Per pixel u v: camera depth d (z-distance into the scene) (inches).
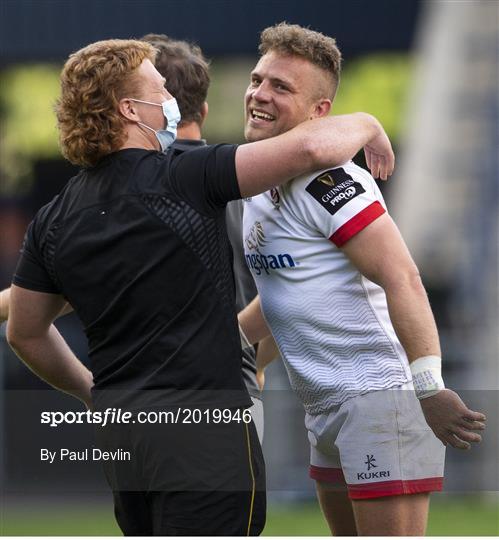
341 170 453.1
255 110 474.3
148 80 453.4
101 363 449.4
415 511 465.1
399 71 1585.9
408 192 1615.4
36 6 1344.7
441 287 1453.0
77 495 1040.2
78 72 446.9
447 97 1594.5
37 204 1606.8
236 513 433.7
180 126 538.3
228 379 434.9
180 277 433.1
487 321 1280.8
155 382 431.5
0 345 1018.1
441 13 1489.9
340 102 1590.8
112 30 1350.9
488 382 1125.1
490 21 1588.3
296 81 469.1
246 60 1503.4
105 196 441.4
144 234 432.8
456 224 1556.3
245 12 1362.0
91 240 438.9
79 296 448.5
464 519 1015.6
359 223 443.5
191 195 433.1
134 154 444.8
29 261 465.4
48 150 1578.5
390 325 465.1
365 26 1385.3
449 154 1601.9
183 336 433.1
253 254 482.3
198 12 1358.3
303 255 461.4
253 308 530.0
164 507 437.4
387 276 441.7
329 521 511.8
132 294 434.9
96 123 444.1
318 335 465.7
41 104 1567.4
